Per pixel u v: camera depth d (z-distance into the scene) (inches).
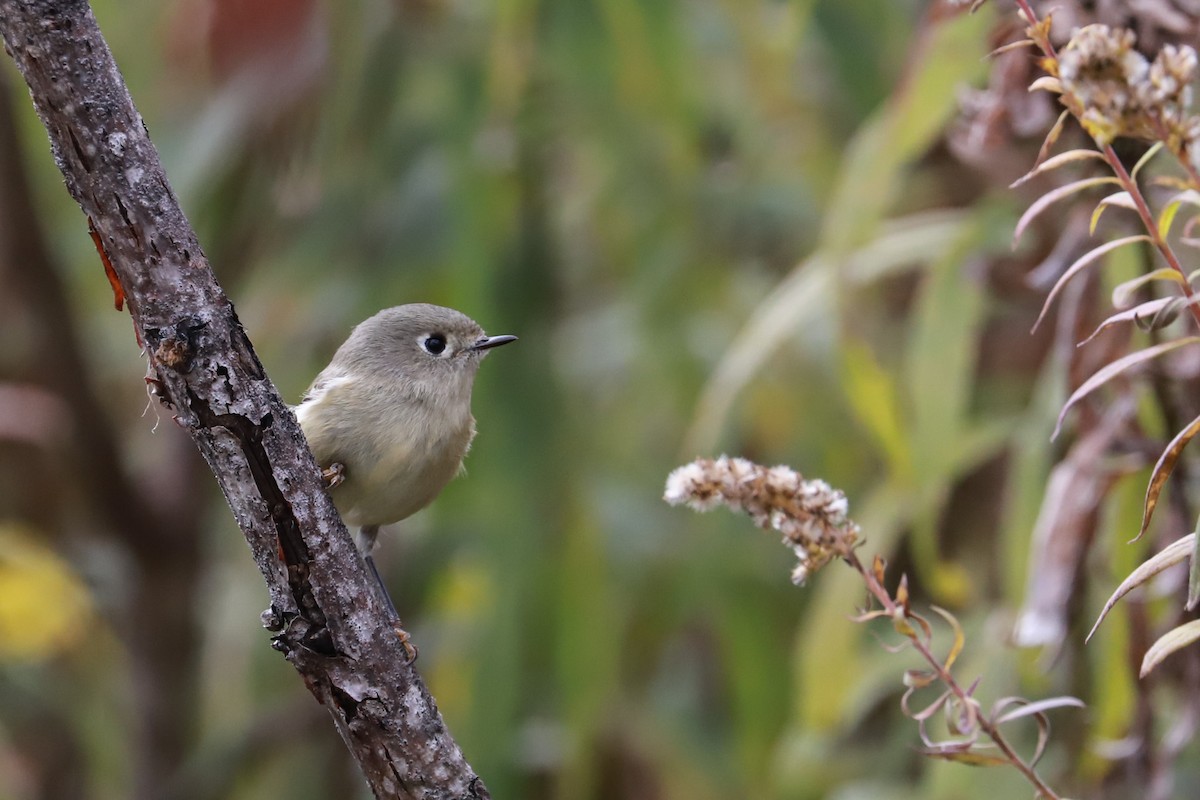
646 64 336.8
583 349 395.9
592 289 394.6
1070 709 276.1
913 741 357.7
